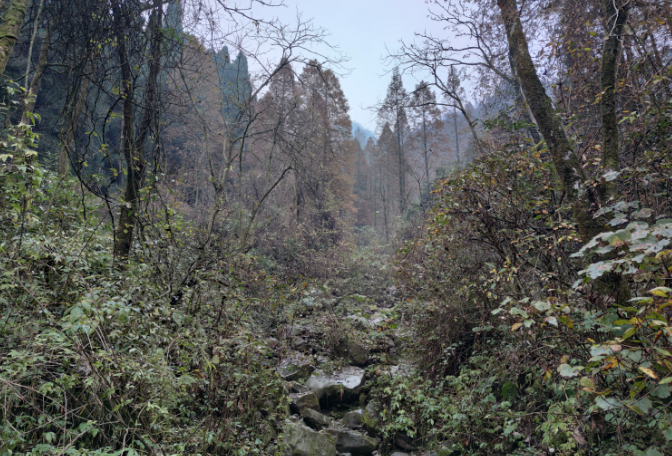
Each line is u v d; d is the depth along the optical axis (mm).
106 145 4754
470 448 4164
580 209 3287
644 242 1871
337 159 19109
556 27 6371
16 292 3088
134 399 2990
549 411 3451
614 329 2348
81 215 4742
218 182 7406
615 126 3373
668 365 1697
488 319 4891
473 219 4559
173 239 4902
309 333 7109
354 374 6172
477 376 4668
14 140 3322
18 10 3387
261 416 4480
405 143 26750
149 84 5316
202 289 4664
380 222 30625
